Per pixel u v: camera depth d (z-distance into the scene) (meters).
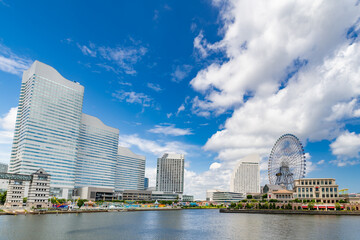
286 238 96.56
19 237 89.75
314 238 96.00
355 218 175.25
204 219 173.38
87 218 159.25
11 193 197.25
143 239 95.25
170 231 114.75
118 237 96.81
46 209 191.25
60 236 94.12
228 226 132.25
